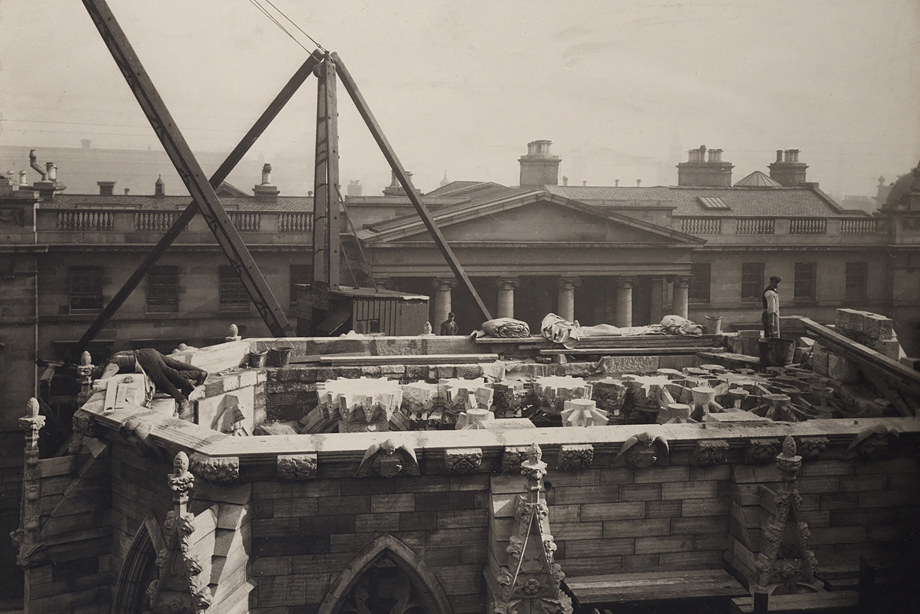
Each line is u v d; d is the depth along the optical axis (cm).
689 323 2102
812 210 4150
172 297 3591
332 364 1752
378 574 1077
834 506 1168
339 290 2247
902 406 1467
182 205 3756
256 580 1020
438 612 1057
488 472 1066
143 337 3538
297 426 1653
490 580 1030
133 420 1135
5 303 3238
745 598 1055
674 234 3856
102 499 1228
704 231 4016
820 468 1162
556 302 4216
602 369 1927
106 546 1229
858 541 1177
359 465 1020
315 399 1725
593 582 1070
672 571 1116
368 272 3609
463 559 1066
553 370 1875
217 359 1595
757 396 1514
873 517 1180
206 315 3612
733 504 1123
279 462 995
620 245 3822
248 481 1013
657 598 1040
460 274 2664
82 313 3447
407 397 1528
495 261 3750
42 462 1212
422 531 1056
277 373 1706
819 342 1755
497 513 1026
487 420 1241
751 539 1088
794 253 4053
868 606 1045
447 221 3650
